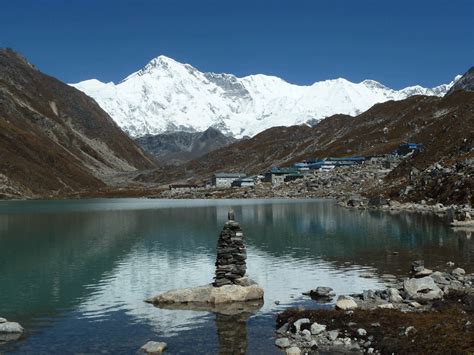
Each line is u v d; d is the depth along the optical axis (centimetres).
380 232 8850
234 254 4434
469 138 17688
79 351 3186
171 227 11356
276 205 18712
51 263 6594
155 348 3144
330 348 3014
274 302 4241
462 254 6203
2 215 16312
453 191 13050
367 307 3750
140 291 4912
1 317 3959
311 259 6362
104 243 8594
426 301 3831
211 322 3716
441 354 2652
